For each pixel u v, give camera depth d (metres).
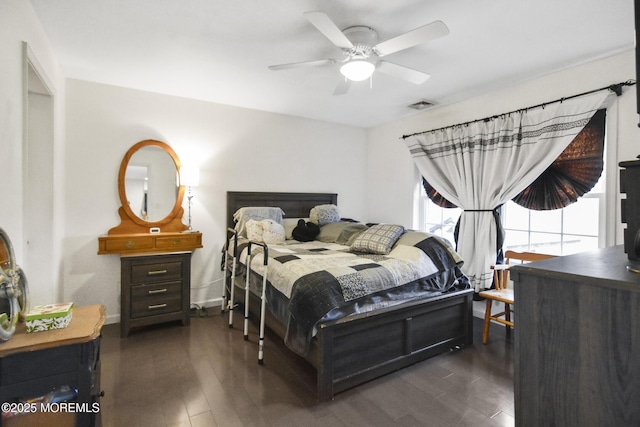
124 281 2.99
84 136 3.21
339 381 2.09
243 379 2.26
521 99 3.19
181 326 3.24
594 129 2.74
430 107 3.99
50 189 2.61
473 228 3.48
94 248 3.27
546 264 0.99
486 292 2.95
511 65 2.79
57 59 2.73
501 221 3.41
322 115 4.39
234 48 2.52
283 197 4.32
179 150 3.68
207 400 2.01
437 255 2.74
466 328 2.81
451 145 3.74
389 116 4.41
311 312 2.03
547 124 2.94
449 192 3.78
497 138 3.29
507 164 3.22
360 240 3.09
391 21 2.12
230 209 3.97
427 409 1.95
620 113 2.57
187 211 3.73
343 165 4.87
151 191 3.52
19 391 1.20
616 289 0.79
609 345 0.81
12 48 1.64
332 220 4.26
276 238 3.55
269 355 2.62
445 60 2.69
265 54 2.62
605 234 2.67
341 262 2.53
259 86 3.33
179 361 2.51
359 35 2.17
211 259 3.89
